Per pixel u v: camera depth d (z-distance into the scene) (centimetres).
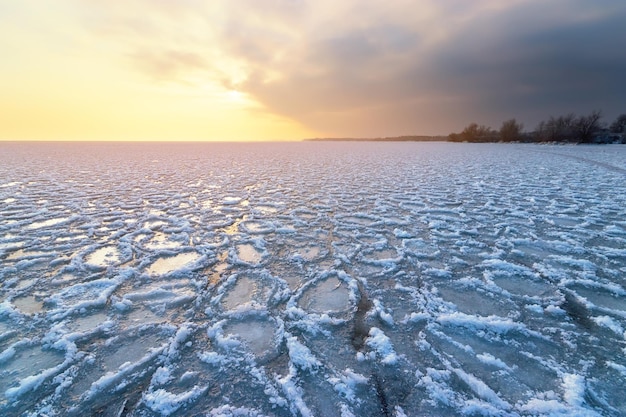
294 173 963
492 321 200
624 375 156
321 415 134
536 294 241
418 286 256
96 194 618
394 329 197
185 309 220
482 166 1094
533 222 430
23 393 146
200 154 1775
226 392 147
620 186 678
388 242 365
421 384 151
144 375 158
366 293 245
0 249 328
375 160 1388
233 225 432
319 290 251
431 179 825
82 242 352
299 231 407
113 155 1612
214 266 296
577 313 214
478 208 513
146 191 658
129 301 226
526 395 145
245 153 1889
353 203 563
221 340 185
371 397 144
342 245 357
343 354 174
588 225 412
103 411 137
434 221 441
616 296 236
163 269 287
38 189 656
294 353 173
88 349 177
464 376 156
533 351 176
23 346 180
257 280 268
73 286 248
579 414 134
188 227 415
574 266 290
